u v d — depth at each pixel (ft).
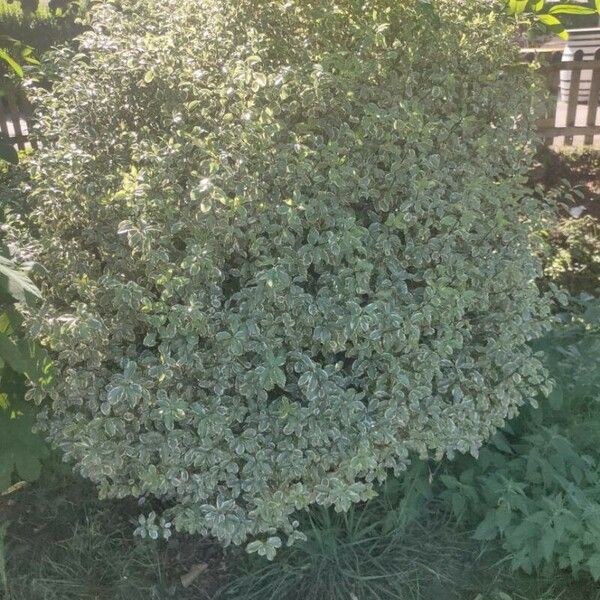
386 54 9.45
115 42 9.63
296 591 8.82
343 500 8.29
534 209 10.34
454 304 8.68
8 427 8.98
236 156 8.20
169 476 8.29
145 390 8.03
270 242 8.48
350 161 8.89
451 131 10.01
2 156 12.64
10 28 16.16
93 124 9.66
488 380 9.38
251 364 8.46
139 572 9.27
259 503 8.16
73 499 10.39
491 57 10.62
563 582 8.83
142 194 8.09
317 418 8.36
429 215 8.87
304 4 10.01
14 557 9.47
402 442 8.76
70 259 9.07
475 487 9.69
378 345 8.48
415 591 8.75
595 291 14.03
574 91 22.08
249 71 8.38
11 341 7.87
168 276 8.04
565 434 10.14
